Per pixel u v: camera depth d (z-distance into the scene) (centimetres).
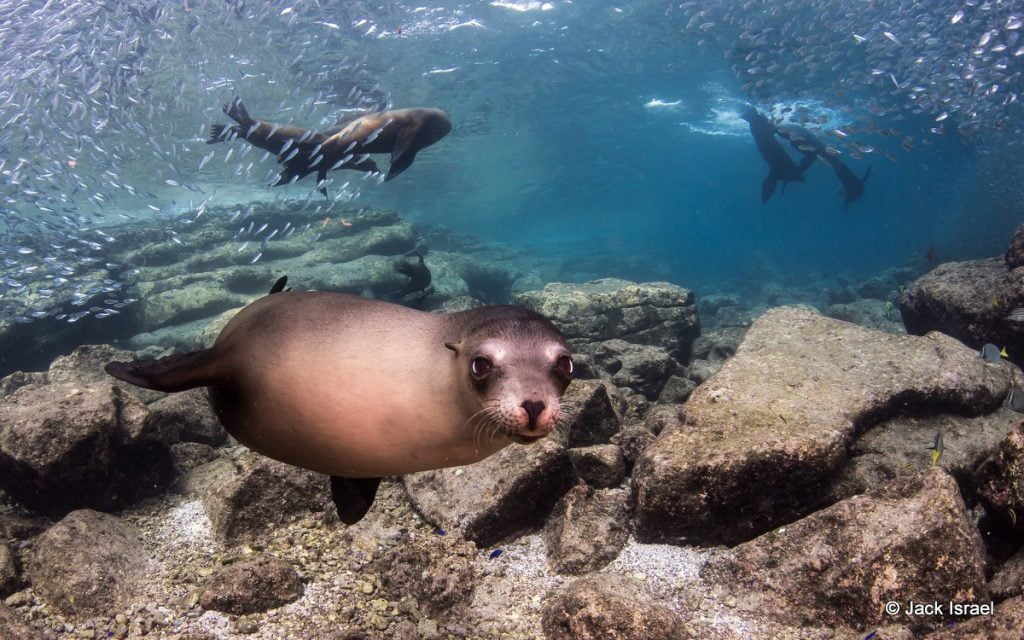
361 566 176
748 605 154
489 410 89
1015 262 310
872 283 772
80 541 175
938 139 1354
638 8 859
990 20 577
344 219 678
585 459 211
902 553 142
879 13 727
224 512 192
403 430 100
